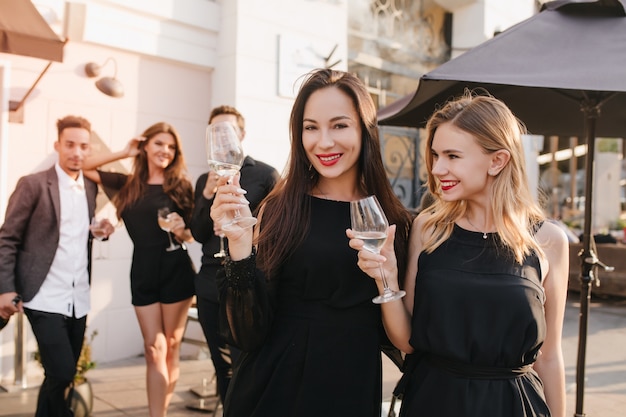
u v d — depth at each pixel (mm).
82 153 3018
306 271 1621
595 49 2303
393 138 7020
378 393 1666
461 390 1538
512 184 1663
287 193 1703
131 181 3318
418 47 7426
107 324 4484
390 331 1668
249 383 1639
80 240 3062
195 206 3049
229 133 1668
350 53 6508
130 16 4383
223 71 4957
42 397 2959
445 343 1551
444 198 1669
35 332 2910
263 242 1650
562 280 1669
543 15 2576
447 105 1738
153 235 3250
